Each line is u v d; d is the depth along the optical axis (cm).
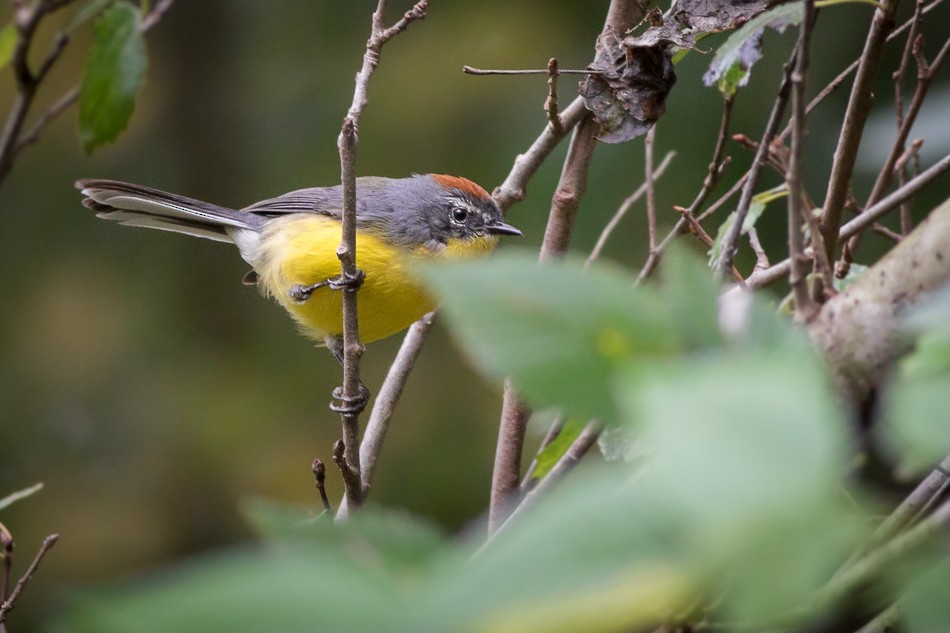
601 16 1692
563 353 261
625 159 1433
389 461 1683
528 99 1673
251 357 1841
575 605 188
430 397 1722
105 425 1773
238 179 1845
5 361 1798
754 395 203
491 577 191
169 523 1728
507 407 807
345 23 1856
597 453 880
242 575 191
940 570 280
